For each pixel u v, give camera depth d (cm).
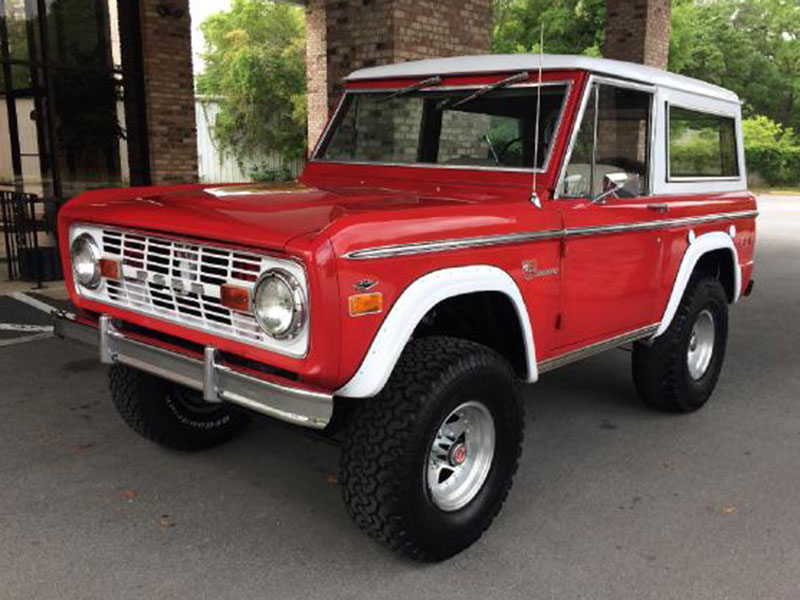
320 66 1956
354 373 277
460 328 361
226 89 2948
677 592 301
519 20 2269
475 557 326
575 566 320
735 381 586
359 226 272
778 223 1977
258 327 284
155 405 404
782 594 301
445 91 407
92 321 366
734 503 379
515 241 329
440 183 396
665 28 1335
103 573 309
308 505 371
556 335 366
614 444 455
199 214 306
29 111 1112
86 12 1098
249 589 300
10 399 512
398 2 818
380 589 302
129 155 1166
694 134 477
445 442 316
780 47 4291
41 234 1171
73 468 408
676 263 454
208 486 390
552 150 363
